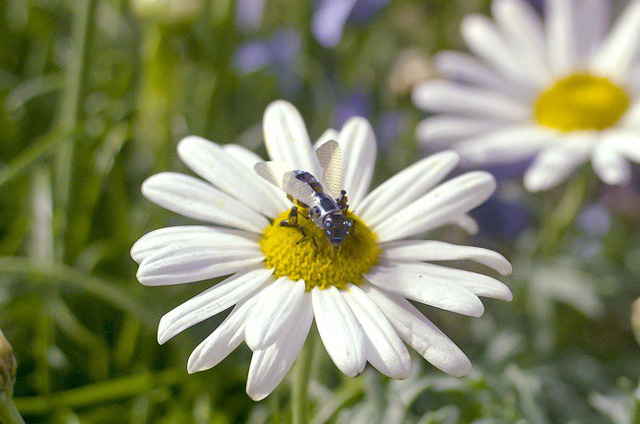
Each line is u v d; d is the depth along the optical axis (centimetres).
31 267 22
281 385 23
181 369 23
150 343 24
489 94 27
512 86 27
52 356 23
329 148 18
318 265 17
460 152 26
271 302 17
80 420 23
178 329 17
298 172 18
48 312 23
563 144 25
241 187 18
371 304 17
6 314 24
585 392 26
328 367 23
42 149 23
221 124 26
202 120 25
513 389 23
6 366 17
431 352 17
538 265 27
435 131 26
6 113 26
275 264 18
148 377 23
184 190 18
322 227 17
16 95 26
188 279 17
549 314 26
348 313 17
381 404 21
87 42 23
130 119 25
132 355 24
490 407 22
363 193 19
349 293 17
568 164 24
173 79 24
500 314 27
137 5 23
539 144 26
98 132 24
